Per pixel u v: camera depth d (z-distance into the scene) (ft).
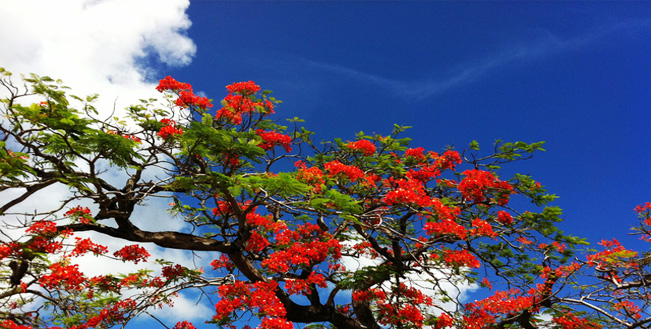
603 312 24.50
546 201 34.32
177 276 30.83
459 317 32.63
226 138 23.48
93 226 27.25
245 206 32.99
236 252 30.42
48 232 24.64
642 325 23.32
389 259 34.91
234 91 33.76
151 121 28.68
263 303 25.09
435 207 26.84
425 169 36.45
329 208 24.98
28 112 22.41
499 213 33.83
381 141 38.17
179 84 31.89
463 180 31.63
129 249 28.60
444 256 29.48
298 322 33.53
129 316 27.78
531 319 34.40
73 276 23.80
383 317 34.78
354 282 32.60
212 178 23.82
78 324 28.02
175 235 29.55
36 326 23.62
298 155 36.04
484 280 36.37
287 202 25.35
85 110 27.35
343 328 35.22
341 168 28.22
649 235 29.09
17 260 24.68
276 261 27.58
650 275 27.27
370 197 31.68
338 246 30.63
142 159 22.84
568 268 29.60
